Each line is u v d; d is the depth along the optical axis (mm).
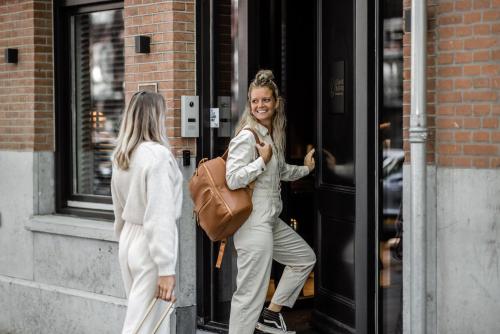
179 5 6734
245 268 5727
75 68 7996
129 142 4809
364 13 5660
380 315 5773
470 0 5027
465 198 5070
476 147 5031
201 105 6840
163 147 4777
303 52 7000
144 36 6871
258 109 5777
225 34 6809
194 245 6828
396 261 5719
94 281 7363
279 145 5910
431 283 5223
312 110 7094
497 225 4949
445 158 5152
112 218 7602
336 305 6316
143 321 4695
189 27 6789
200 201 5703
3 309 8227
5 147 8258
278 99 5867
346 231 6188
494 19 4953
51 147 8078
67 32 8031
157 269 4746
